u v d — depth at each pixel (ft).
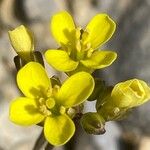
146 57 0.30
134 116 0.29
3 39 0.31
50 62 0.16
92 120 0.17
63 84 0.16
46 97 0.16
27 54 0.18
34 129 0.29
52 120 0.16
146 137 0.30
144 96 0.17
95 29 0.17
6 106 0.29
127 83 0.17
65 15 0.17
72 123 0.16
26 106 0.16
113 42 0.31
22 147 0.29
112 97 0.17
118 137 0.29
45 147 0.18
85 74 0.16
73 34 0.17
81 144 0.28
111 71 0.30
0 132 0.28
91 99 0.18
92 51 0.17
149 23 0.31
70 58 0.17
